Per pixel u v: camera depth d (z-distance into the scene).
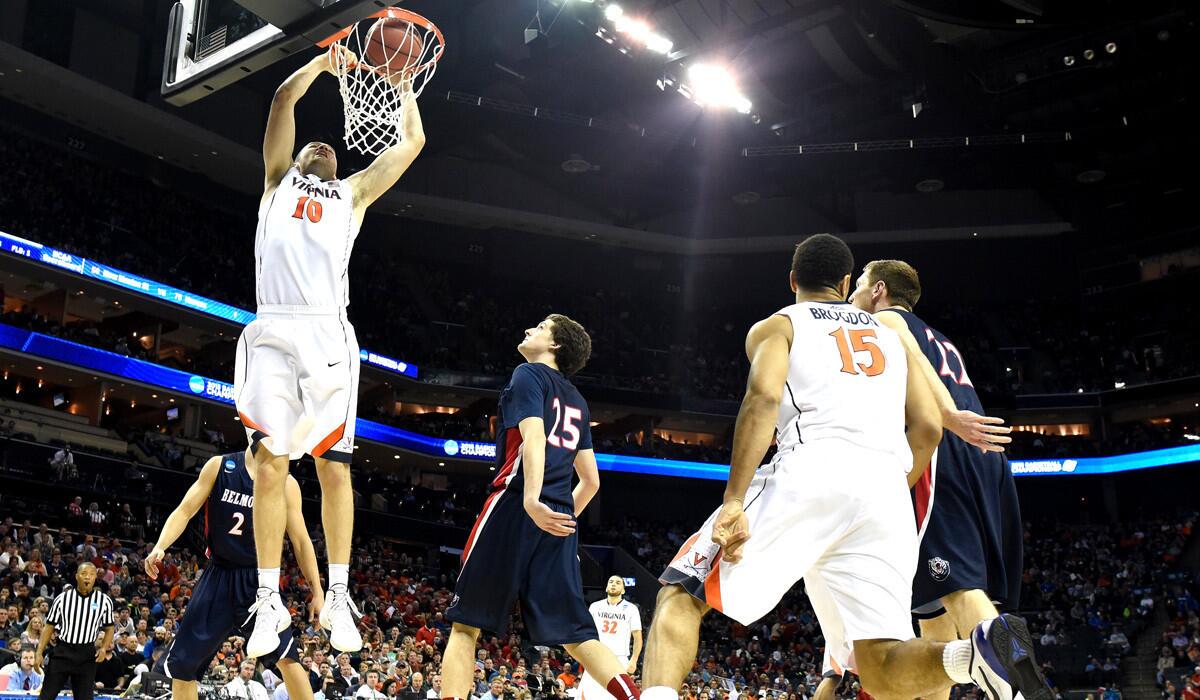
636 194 41.03
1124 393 36.34
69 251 28.52
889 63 33.06
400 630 22.80
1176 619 28.05
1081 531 35.19
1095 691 25.69
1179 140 35.34
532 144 36.97
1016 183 38.84
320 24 7.02
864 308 4.95
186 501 5.52
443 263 40.31
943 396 4.10
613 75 32.91
